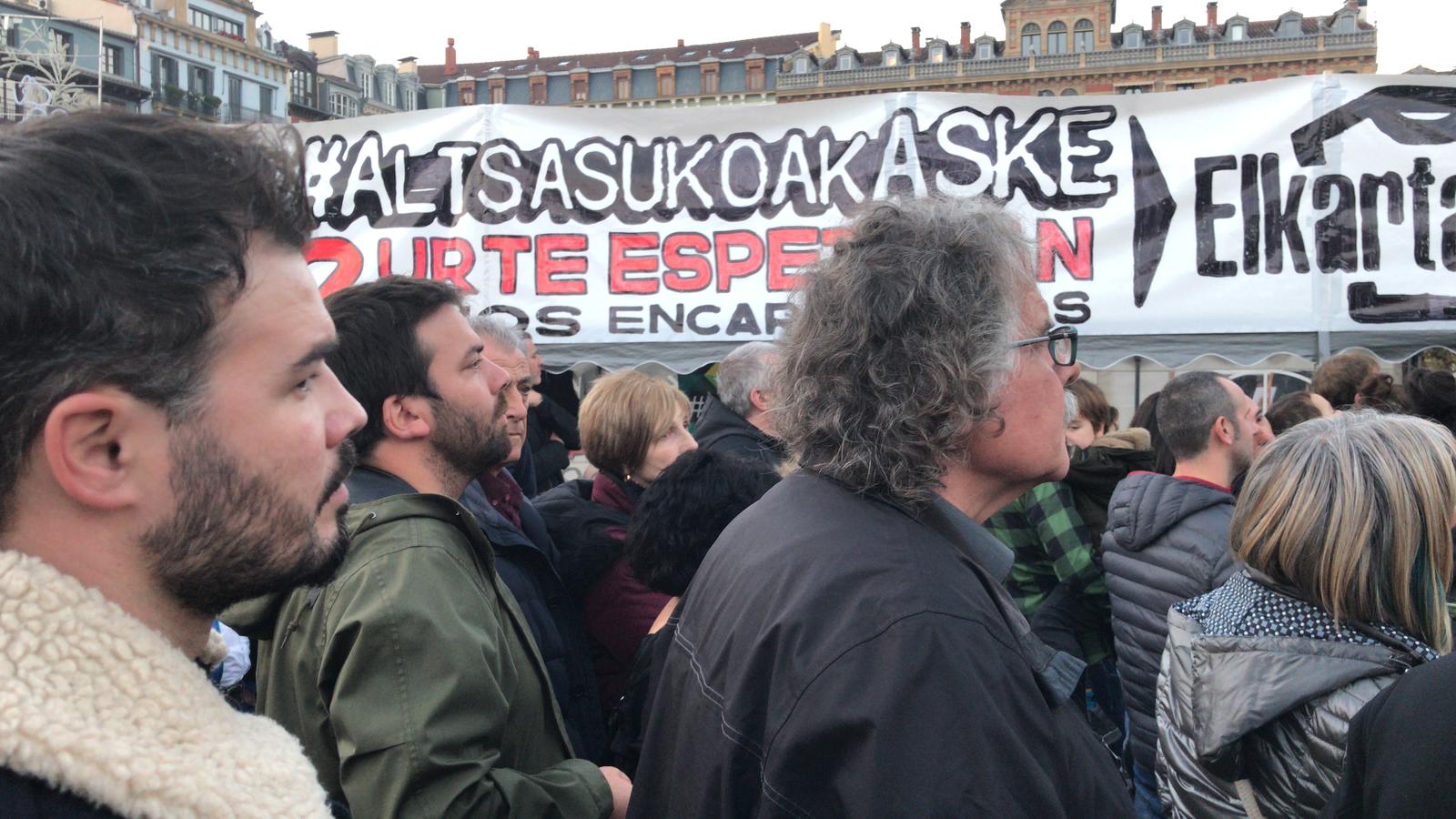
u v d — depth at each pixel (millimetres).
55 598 601
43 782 564
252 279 684
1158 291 3637
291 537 717
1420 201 3465
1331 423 1532
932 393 1067
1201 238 3609
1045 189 3699
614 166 3951
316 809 698
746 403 3305
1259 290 3574
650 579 1918
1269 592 1510
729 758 1005
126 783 579
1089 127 3674
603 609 2193
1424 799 959
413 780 1320
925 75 46688
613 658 2180
